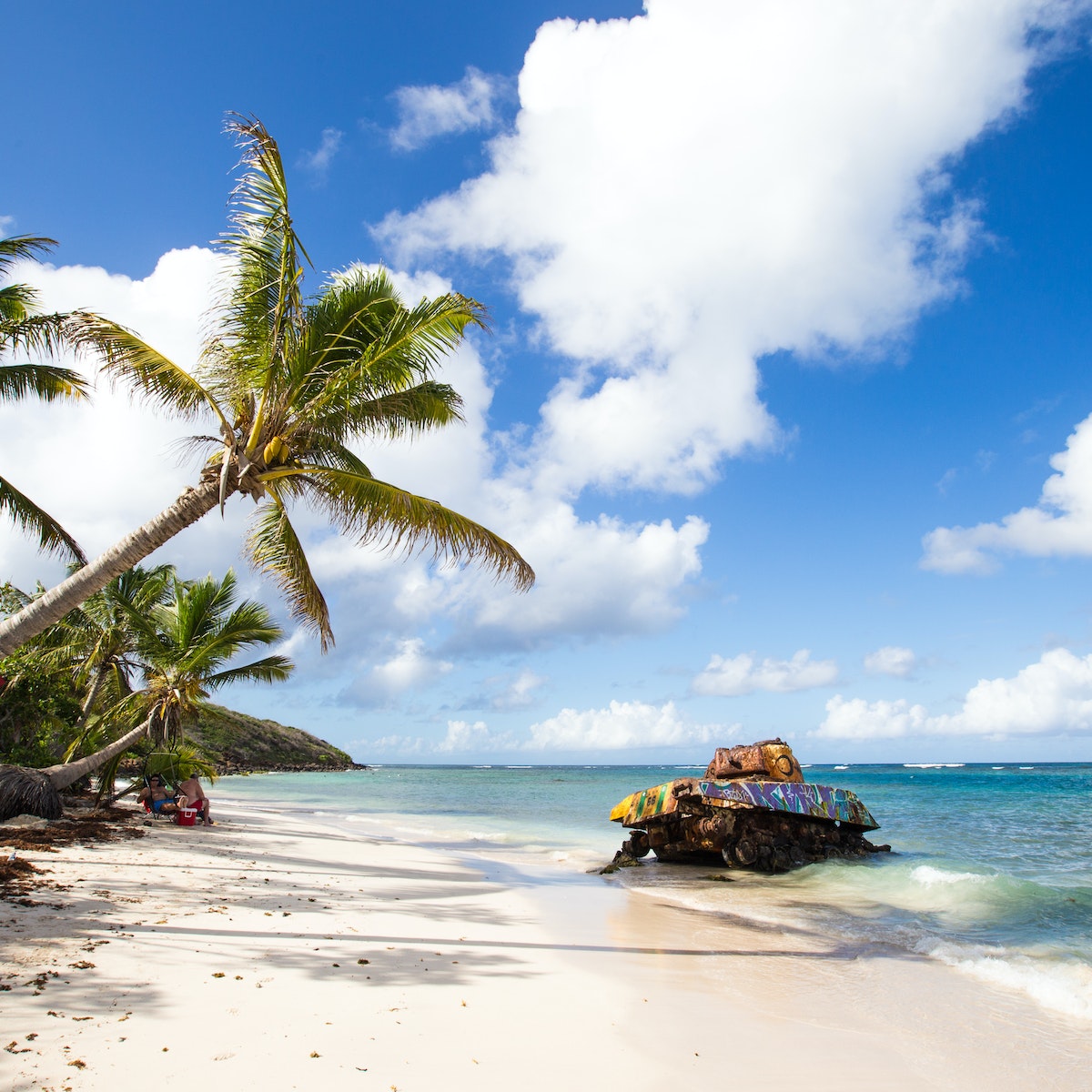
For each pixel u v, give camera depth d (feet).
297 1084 13.16
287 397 34.71
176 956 20.13
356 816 98.17
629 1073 15.15
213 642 64.03
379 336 38.24
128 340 32.55
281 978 19.10
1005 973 24.02
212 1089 12.67
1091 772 360.69
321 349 36.83
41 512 42.47
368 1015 16.99
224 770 231.50
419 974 20.80
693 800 51.44
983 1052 17.56
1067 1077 16.21
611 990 20.89
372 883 38.32
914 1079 15.85
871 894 40.45
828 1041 17.92
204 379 36.24
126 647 71.41
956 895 38.40
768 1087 15.08
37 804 47.16
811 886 43.37
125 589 73.87
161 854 40.42
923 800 126.52
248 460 33.60
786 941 29.19
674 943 28.27
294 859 44.60
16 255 45.06
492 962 23.03
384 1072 14.05
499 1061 15.15
